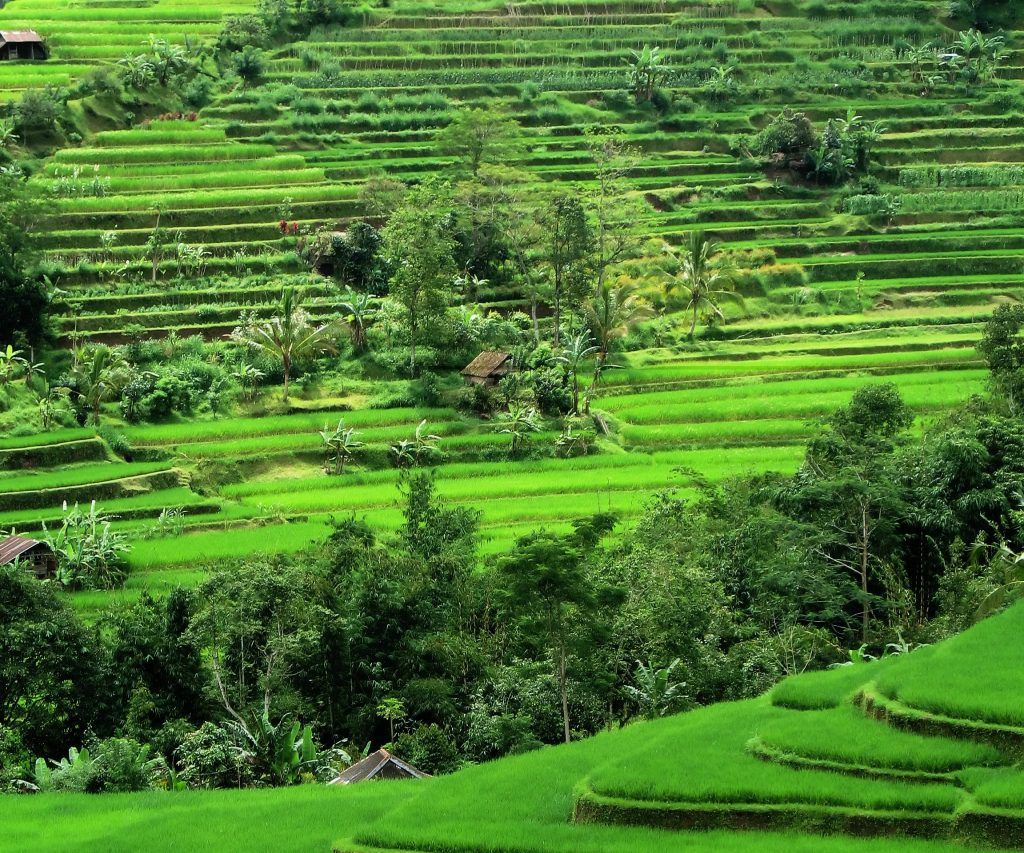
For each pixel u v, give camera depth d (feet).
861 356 318.24
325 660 158.81
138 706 150.82
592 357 320.29
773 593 158.20
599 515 160.15
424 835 92.79
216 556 217.15
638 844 88.94
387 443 276.62
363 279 335.47
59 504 243.60
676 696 136.77
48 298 299.58
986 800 86.33
